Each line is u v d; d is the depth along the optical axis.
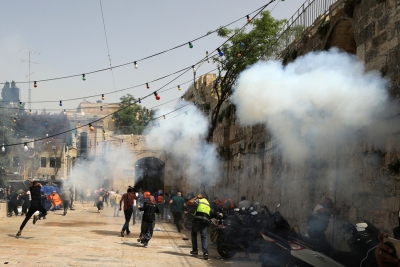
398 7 11.03
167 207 28.09
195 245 13.70
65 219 27.16
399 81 10.81
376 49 12.01
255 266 12.11
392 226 10.66
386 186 11.08
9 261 10.98
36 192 16.48
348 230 9.10
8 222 23.59
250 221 13.88
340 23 14.34
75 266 10.70
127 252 13.58
